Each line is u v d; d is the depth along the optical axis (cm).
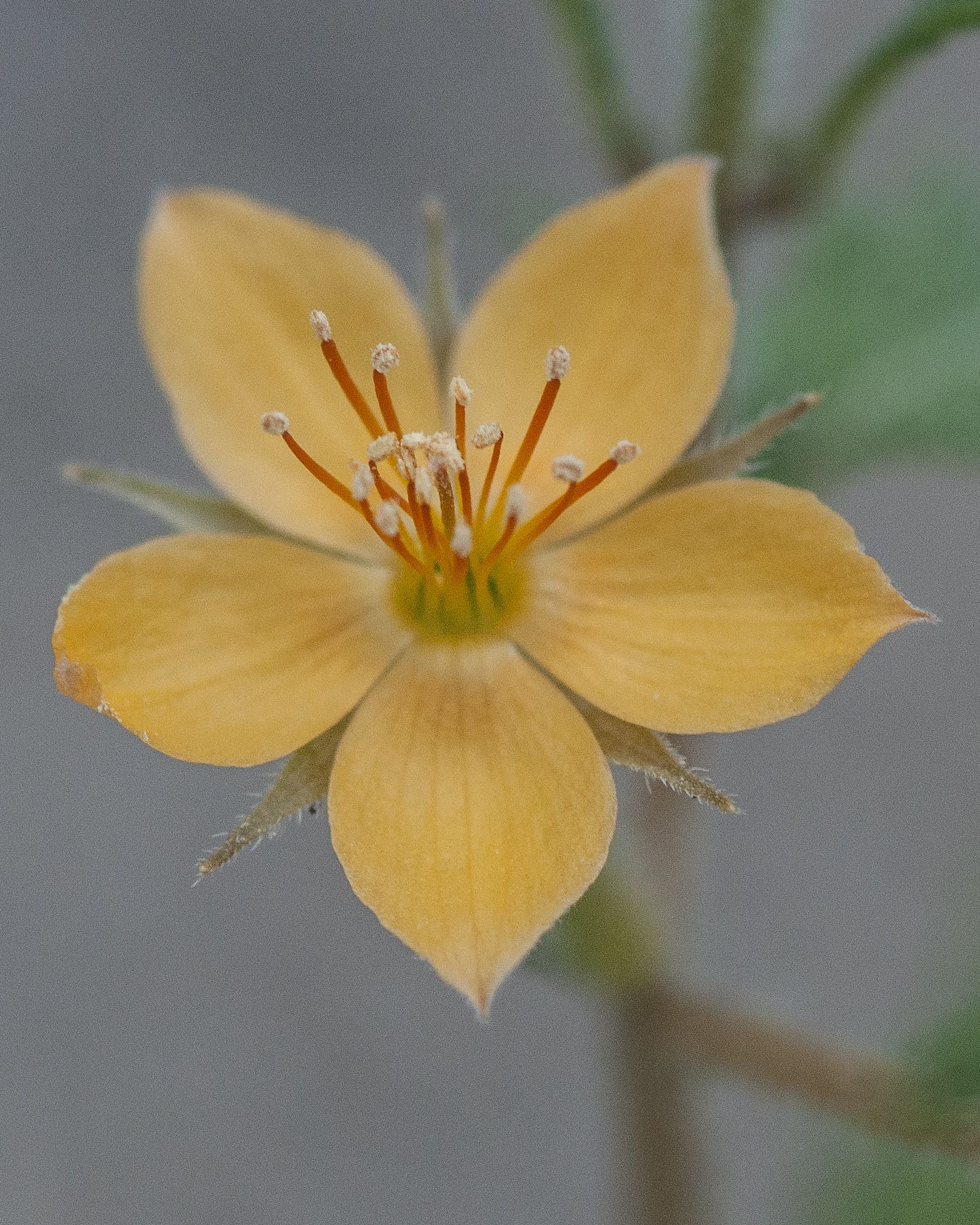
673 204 10
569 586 10
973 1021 10
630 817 11
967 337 11
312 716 10
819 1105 10
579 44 10
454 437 10
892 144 12
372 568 10
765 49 10
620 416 10
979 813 15
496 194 11
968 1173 11
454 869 9
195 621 10
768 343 11
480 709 10
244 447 10
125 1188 17
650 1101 11
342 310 10
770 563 9
